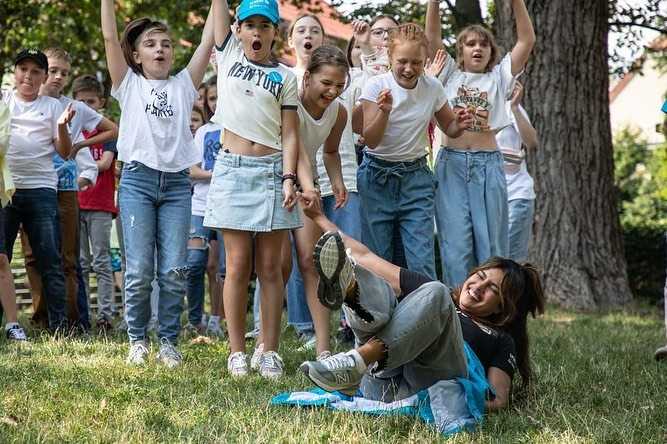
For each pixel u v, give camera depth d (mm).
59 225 8008
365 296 4504
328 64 5984
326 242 4324
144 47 6535
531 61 13531
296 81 5969
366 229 7059
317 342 6594
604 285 13508
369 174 7020
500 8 13617
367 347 4562
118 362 6121
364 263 4941
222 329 9336
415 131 6871
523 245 9094
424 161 7043
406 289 4871
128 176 6391
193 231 8820
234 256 5984
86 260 9180
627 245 17141
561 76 13430
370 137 6457
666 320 7523
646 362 7199
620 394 5746
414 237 6969
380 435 4418
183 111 6547
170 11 19000
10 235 7797
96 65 19875
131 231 6336
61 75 8125
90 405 4777
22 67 7777
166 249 6402
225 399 5078
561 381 6039
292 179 5848
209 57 6801
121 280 10680
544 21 13469
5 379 5340
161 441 4250
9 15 19250
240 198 5863
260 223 5848
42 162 7812
